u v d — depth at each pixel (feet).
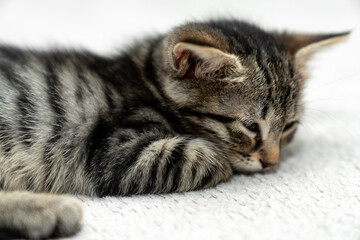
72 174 1.11
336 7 2.42
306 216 1.00
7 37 1.88
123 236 0.95
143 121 1.13
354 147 1.27
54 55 1.21
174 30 1.13
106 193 1.10
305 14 2.32
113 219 1.00
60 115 1.12
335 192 1.07
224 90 1.13
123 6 2.43
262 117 1.13
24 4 2.30
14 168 1.10
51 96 1.12
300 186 1.10
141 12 2.36
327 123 1.40
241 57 1.13
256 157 1.16
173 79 1.13
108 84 1.16
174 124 1.15
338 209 1.01
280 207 1.02
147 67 1.18
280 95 1.15
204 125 1.14
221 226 0.97
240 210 1.02
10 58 1.18
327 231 0.96
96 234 0.96
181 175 1.09
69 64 1.19
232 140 1.15
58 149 1.11
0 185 1.10
